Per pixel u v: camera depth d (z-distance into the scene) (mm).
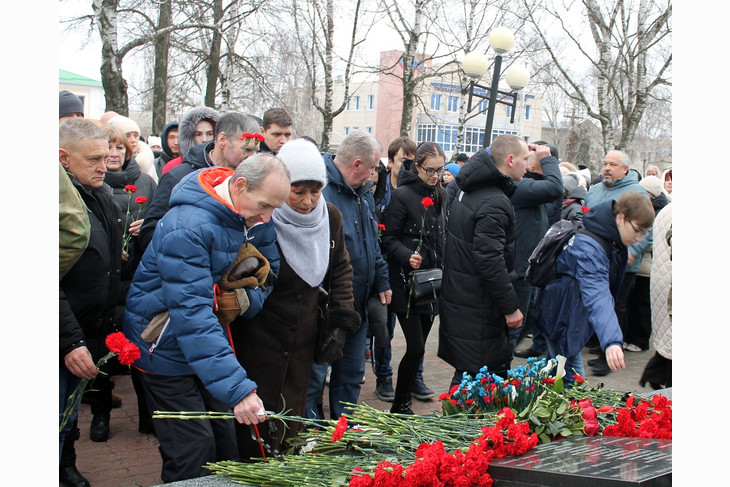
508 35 8727
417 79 16594
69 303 2969
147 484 3566
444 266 4172
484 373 2936
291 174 3053
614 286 3883
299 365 3217
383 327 4141
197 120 4621
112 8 11352
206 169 2787
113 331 3559
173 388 2680
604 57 16656
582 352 7020
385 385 5246
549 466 2072
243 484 2197
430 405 5105
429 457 2141
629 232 3656
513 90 10555
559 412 2670
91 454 3953
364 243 3982
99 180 3096
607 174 6930
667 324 4137
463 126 17438
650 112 28578
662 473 1925
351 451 2484
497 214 3928
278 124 4469
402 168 4711
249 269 2715
